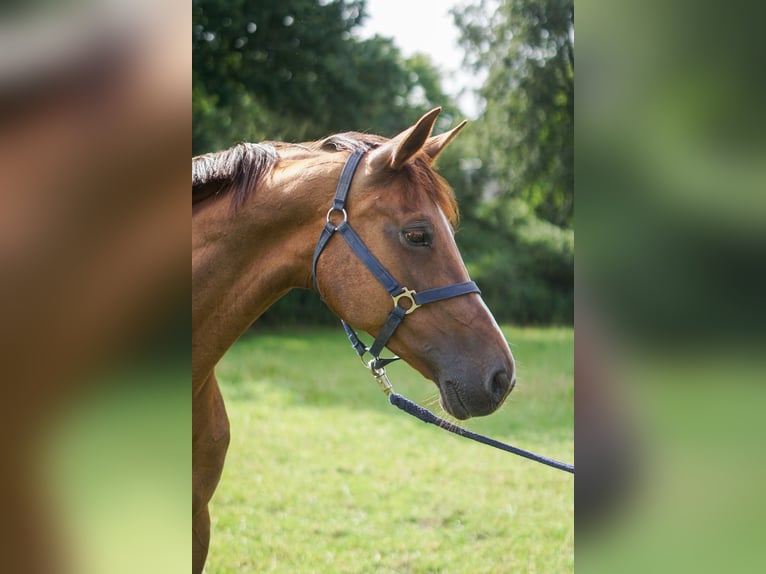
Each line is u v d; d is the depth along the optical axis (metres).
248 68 15.41
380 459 5.91
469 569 3.88
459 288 2.08
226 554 3.97
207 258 2.16
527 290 17.80
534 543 4.25
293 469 5.57
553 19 16.33
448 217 2.21
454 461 5.89
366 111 16.38
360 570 3.83
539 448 6.33
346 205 2.11
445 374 2.06
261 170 2.21
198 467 2.36
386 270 2.07
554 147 17.02
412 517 4.66
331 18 15.82
